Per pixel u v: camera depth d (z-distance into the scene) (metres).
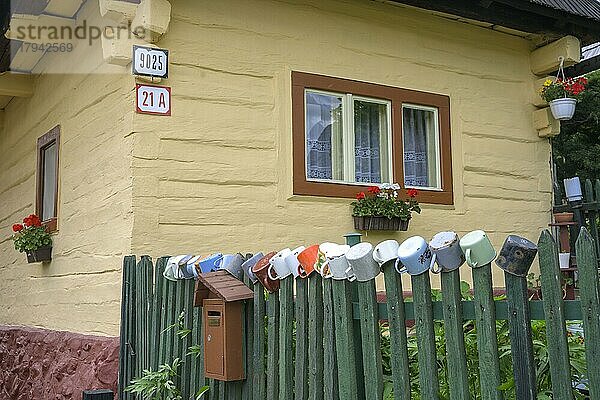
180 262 3.94
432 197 6.56
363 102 6.38
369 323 2.77
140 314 4.57
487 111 7.05
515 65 7.30
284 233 5.80
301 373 3.08
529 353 2.29
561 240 7.00
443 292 2.54
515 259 2.31
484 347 2.40
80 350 5.62
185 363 3.90
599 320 2.09
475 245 2.40
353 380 2.83
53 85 7.12
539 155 7.39
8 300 8.26
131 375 4.62
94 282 5.78
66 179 6.57
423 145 6.71
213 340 3.51
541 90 7.25
